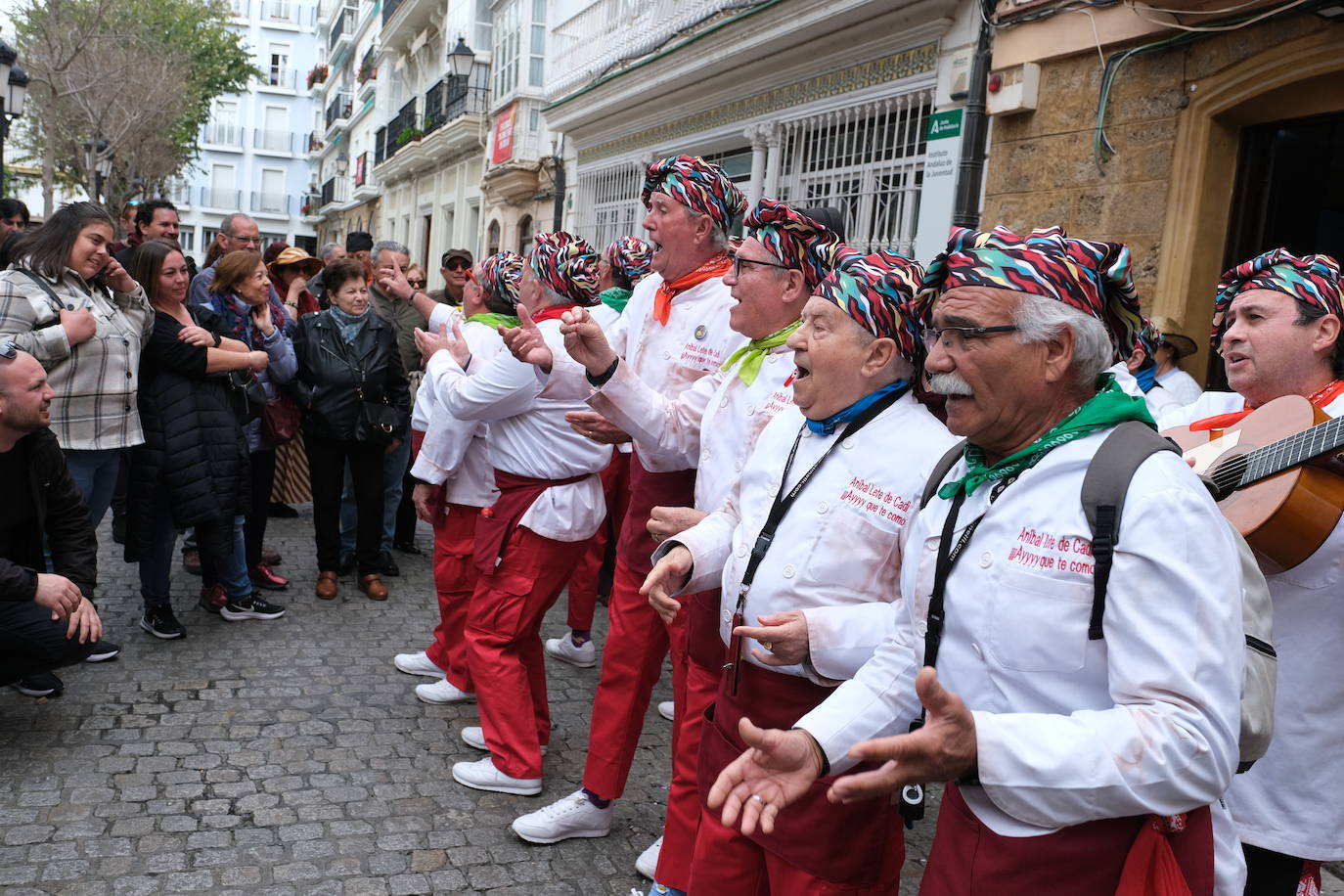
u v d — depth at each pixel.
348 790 3.47
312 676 4.51
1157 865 1.39
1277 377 2.47
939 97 6.80
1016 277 1.46
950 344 1.51
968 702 1.49
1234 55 5.05
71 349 4.19
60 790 3.32
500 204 17.02
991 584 1.46
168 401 4.61
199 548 5.08
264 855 3.03
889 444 2.00
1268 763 2.26
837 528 1.99
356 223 35.28
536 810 3.37
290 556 6.53
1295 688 2.22
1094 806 1.32
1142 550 1.33
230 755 3.67
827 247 2.46
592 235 13.03
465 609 4.27
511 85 16.17
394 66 28.28
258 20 53.62
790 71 8.54
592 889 2.99
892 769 1.31
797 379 2.09
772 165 8.80
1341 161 4.95
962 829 1.53
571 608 4.91
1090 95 5.80
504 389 3.30
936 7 6.70
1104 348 1.46
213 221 54.22
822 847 1.94
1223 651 1.31
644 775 3.81
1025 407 1.49
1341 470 2.11
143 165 28.05
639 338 3.22
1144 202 5.52
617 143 12.30
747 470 2.22
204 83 34.16
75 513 3.91
